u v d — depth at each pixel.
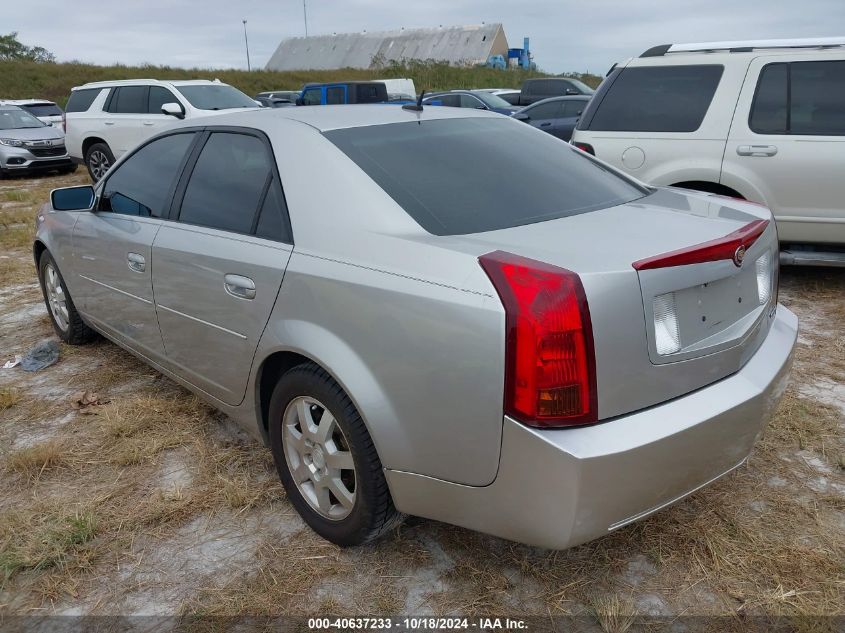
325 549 2.56
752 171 5.08
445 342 1.99
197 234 2.96
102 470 3.14
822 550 2.45
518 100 19.70
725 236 2.18
